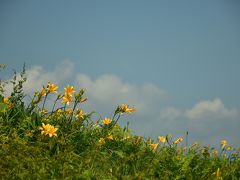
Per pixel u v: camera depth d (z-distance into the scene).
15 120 7.82
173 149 8.30
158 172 7.28
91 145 7.78
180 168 7.38
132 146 8.02
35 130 7.55
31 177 5.91
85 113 8.44
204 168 7.80
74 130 7.80
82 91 7.86
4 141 6.88
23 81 8.16
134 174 6.81
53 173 6.08
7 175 5.91
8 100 8.07
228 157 8.45
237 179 7.59
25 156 6.59
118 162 7.38
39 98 7.99
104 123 8.48
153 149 8.12
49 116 8.11
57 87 8.02
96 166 7.08
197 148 8.51
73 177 6.07
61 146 7.27
